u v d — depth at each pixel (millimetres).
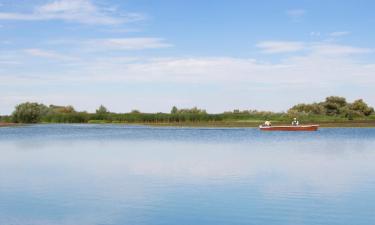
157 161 42562
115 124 169000
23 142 70688
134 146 61719
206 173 34156
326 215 21141
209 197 24953
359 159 43938
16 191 26828
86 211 21750
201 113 158000
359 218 20625
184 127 135500
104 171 35531
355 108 153875
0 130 118875
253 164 39812
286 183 29469
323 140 74062
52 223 19656
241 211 21703
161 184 29141
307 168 36938
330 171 35156
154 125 154750
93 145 63781
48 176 32875
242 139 77875
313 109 157125
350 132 103062
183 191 26656
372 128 123562
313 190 26984
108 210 21953
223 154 49406
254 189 27281
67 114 173625
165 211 21734
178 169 36531
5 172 35125
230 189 27234
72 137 84750
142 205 23000
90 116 175250
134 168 37312
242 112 156500
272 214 21281
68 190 27047
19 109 169250
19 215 21000
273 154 49281
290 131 108438
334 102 157500
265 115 150500
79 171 35531
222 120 151625
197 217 20703
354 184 29078
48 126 151000
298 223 19812
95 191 26766
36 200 24219
